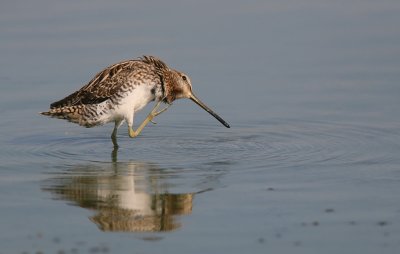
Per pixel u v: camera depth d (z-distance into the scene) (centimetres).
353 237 1073
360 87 1870
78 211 1197
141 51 2070
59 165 1454
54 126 1738
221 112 1778
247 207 1194
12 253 1029
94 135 1697
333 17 2372
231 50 2103
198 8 2444
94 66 1984
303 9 2445
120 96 1606
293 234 1086
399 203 1200
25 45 2141
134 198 1254
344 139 1573
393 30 2247
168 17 2353
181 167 1426
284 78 1939
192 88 1891
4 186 1315
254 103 1816
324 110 1755
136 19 2336
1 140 1625
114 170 1416
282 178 1336
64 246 1055
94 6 2467
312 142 1566
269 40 2180
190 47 2116
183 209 1192
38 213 1185
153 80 1625
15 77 1947
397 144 1525
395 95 1812
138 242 1070
